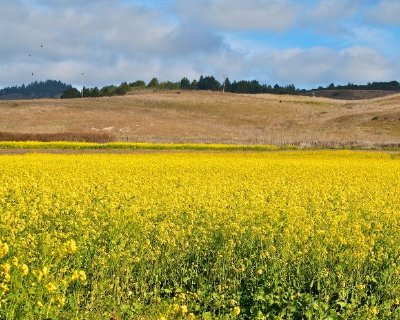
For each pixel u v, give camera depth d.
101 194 18.27
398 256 12.32
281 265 11.63
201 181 24.83
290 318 9.49
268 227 12.84
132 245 11.71
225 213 14.76
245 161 38.59
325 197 18.75
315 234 12.62
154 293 10.73
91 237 12.38
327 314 9.69
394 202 19.11
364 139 78.25
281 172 31.16
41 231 12.92
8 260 9.98
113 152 51.09
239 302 10.48
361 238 11.98
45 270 7.86
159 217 14.87
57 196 17.25
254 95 162.00
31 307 7.99
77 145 54.78
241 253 12.69
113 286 10.52
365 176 29.84
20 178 23.14
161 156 44.72
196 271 12.09
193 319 7.54
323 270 10.91
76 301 9.34
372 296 10.46
